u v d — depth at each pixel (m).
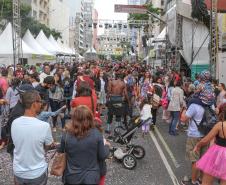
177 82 12.59
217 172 5.77
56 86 11.75
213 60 15.96
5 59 23.88
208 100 7.11
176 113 12.53
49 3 101.69
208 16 20.31
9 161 8.76
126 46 122.88
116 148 9.10
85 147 4.30
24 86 6.97
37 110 4.51
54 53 35.75
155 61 43.22
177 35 23.02
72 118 4.37
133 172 8.35
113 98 12.03
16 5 23.78
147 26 57.34
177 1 22.70
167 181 7.77
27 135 4.29
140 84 17.80
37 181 4.32
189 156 7.29
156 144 11.20
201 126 7.06
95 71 16.28
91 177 4.29
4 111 9.87
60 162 4.41
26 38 29.56
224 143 5.83
